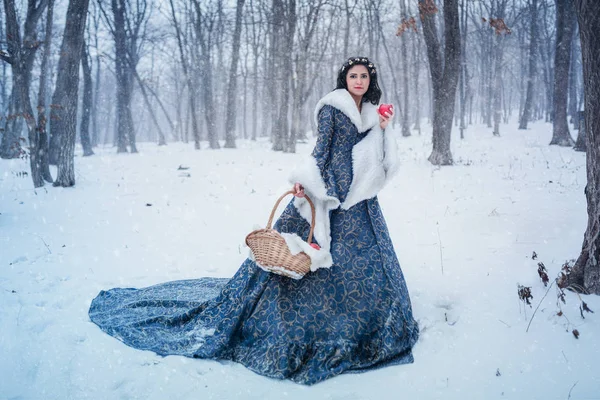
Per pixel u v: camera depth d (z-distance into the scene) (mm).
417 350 3139
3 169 14672
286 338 2963
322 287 3086
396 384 2762
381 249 3182
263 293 3154
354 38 37219
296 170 3121
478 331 3365
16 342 3271
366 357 2998
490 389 2689
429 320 3545
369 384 2771
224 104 42375
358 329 3027
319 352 2947
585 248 3812
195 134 26969
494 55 34750
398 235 6238
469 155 16062
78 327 3525
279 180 11734
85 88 23281
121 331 3400
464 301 3889
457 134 28688
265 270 3055
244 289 3230
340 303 3072
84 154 23234
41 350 3164
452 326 3471
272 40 29500
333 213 3232
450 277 4484
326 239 3139
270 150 23656
